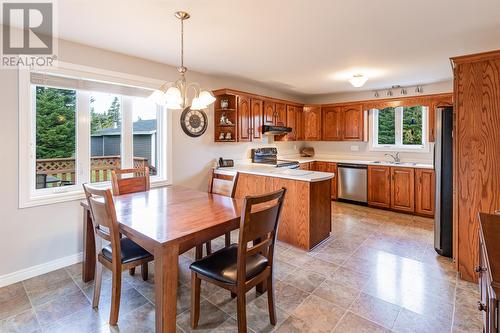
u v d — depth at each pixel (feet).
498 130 7.41
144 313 6.51
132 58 10.53
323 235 11.05
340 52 10.14
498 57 7.28
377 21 7.55
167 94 6.70
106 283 7.89
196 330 5.94
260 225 5.43
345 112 18.16
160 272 4.96
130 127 11.02
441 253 9.64
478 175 7.72
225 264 5.86
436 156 9.78
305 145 21.15
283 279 8.11
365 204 16.75
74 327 6.02
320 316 6.41
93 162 10.07
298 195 10.44
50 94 8.93
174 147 12.25
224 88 13.67
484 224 4.33
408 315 6.42
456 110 7.97
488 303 3.45
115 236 5.85
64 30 8.09
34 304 6.86
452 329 5.94
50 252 8.73
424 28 8.02
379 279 8.08
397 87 16.60
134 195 8.57
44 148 8.87
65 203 9.02
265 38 8.78
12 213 7.95
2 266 7.81
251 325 6.10
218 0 6.41
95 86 9.71
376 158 17.99
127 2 6.49
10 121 7.81
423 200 14.43
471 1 6.46
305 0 6.41
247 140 14.51
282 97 18.49
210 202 7.65
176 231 5.32
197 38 8.75
